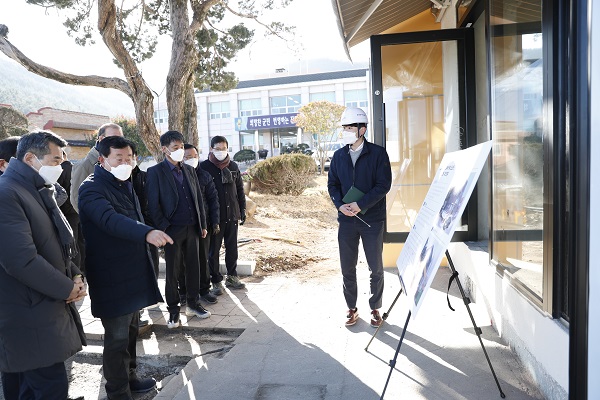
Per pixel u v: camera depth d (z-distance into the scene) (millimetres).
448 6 5754
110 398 2857
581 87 1940
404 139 5812
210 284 5316
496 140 3697
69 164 4840
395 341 3609
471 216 4980
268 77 46062
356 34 5941
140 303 2824
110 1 7090
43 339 2277
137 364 3703
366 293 5023
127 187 3021
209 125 44125
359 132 3801
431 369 3105
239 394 2928
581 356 1965
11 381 2660
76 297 2400
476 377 2957
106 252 2742
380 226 3918
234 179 5449
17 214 2197
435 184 2828
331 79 41219
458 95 5234
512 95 3305
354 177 3889
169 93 7625
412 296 2436
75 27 9062
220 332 4195
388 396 2803
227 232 5383
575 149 2002
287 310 4570
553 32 2311
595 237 1878
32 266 2188
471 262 4422
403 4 5453
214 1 8047
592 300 1900
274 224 9906
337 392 2887
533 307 2762
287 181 13938
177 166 4301
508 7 3367
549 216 2436
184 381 3234
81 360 3791
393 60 5652
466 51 5125
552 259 2398
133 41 9695
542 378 2643
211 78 10430
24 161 2365
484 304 3996
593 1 1846
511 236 3305
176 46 7551
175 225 4203
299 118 25312
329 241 8508
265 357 3459
